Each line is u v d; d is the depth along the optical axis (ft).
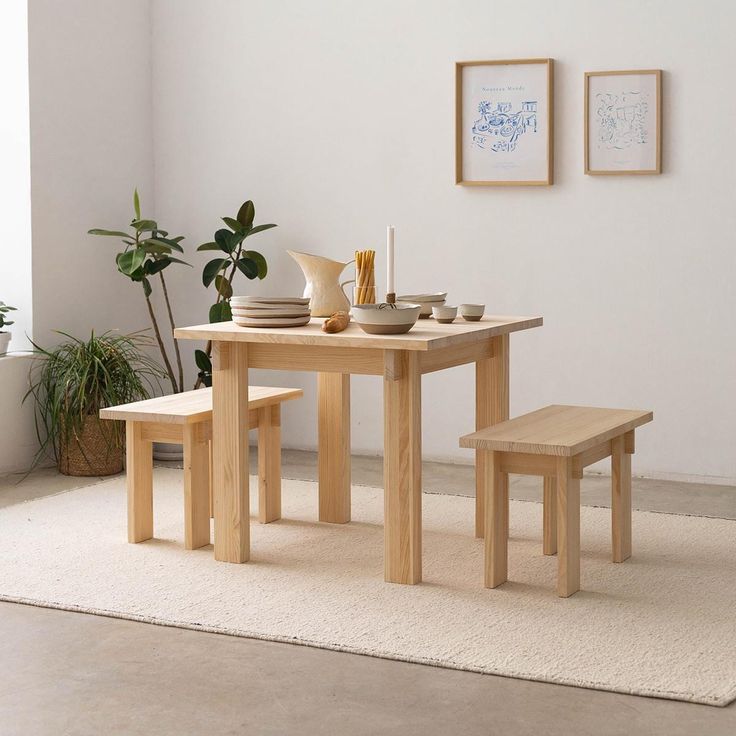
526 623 9.88
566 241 16.19
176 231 18.57
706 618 9.98
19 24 16.08
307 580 11.14
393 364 10.71
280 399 13.28
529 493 14.99
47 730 7.85
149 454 12.57
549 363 16.44
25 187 16.24
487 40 16.35
